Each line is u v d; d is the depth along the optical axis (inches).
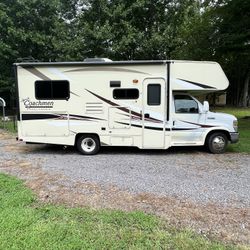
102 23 644.1
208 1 621.0
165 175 250.8
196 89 333.1
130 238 144.1
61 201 191.6
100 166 283.3
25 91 338.6
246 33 542.6
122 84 332.8
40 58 796.6
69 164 292.4
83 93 336.2
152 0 644.7
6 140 441.7
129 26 611.5
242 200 194.1
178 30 648.4
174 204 186.9
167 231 151.9
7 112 831.7
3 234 145.4
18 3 737.6
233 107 1355.8
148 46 620.4
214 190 212.8
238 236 147.9
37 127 342.6
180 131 339.0
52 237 143.3
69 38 675.4
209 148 348.5
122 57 640.4
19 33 728.3
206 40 607.8
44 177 244.8
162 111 334.3
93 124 339.0
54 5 751.7
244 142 413.1
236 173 258.4
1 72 771.4
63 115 340.2
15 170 269.1
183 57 647.8
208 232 151.7
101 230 151.9
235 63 843.4
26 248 133.6
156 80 330.6
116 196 200.2
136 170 267.4
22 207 180.2
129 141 339.6
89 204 186.5
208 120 342.6
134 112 335.3
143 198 196.7
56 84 337.1
